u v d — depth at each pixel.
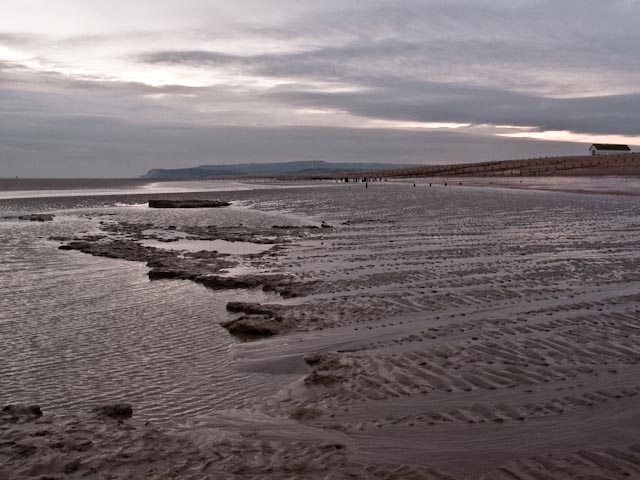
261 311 12.37
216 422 7.14
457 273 15.55
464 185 81.94
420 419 6.79
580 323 10.37
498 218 32.16
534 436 6.20
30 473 5.61
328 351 9.63
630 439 6.02
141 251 22.22
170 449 6.17
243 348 10.16
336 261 18.55
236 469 5.70
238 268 17.92
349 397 7.64
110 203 60.16
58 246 24.36
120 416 7.36
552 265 16.41
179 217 40.53
